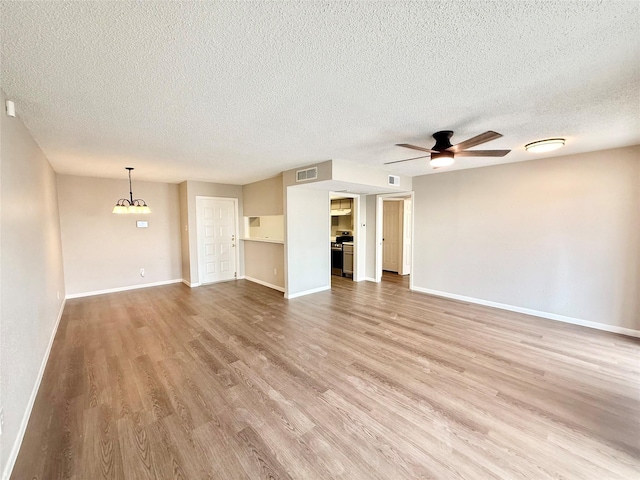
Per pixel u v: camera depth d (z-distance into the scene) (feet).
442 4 3.83
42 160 11.23
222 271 21.83
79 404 7.27
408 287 19.84
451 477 5.20
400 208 24.57
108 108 7.24
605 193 11.71
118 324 12.84
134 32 4.35
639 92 6.54
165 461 5.55
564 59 5.21
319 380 8.36
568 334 11.51
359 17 4.08
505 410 7.01
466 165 14.83
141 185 19.56
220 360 9.56
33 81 5.84
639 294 11.13
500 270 14.82
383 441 6.07
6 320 5.76
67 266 16.99
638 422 6.57
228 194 21.76
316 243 18.43
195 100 6.84
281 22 4.17
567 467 5.39
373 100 6.93
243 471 5.34
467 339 11.12
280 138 9.89
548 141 10.03
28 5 3.76
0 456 4.96
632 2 3.78
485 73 5.71
